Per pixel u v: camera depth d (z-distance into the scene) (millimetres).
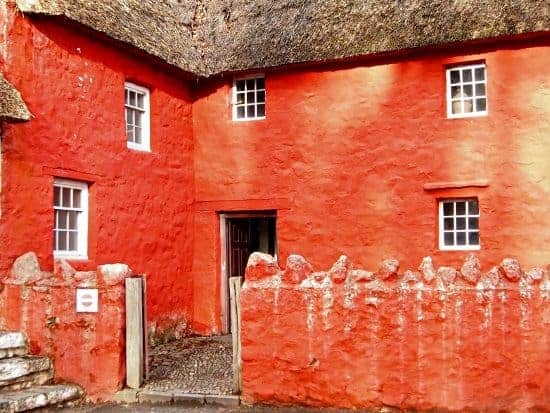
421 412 7320
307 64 12766
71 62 10586
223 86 13789
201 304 13742
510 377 7031
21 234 9438
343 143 12656
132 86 12344
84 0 10992
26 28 9766
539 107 11219
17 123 9336
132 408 8102
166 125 13141
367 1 12859
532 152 11242
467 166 11672
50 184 10047
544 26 10781
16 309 8828
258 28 13625
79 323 8625
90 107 10984
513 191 11336
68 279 8734
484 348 7125
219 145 13781
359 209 12453
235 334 8359
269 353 7965
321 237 12734
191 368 10133
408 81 12164
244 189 13500
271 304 7984
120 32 11375
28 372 8297
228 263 13984
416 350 7375
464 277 7293
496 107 11500
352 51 12180
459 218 12000
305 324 7828
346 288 7695
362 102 12516
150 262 12414
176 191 13359
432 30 11664
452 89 12109
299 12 13453
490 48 11539
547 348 6930
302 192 12953
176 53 12953
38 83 9906
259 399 7996
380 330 7520
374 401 7504
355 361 7598
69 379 8617
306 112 12984
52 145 10109
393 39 11922
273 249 15883
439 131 11898
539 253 11117
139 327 8664
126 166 11859
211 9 14750
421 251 11906
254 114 13820
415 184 12031
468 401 7152
